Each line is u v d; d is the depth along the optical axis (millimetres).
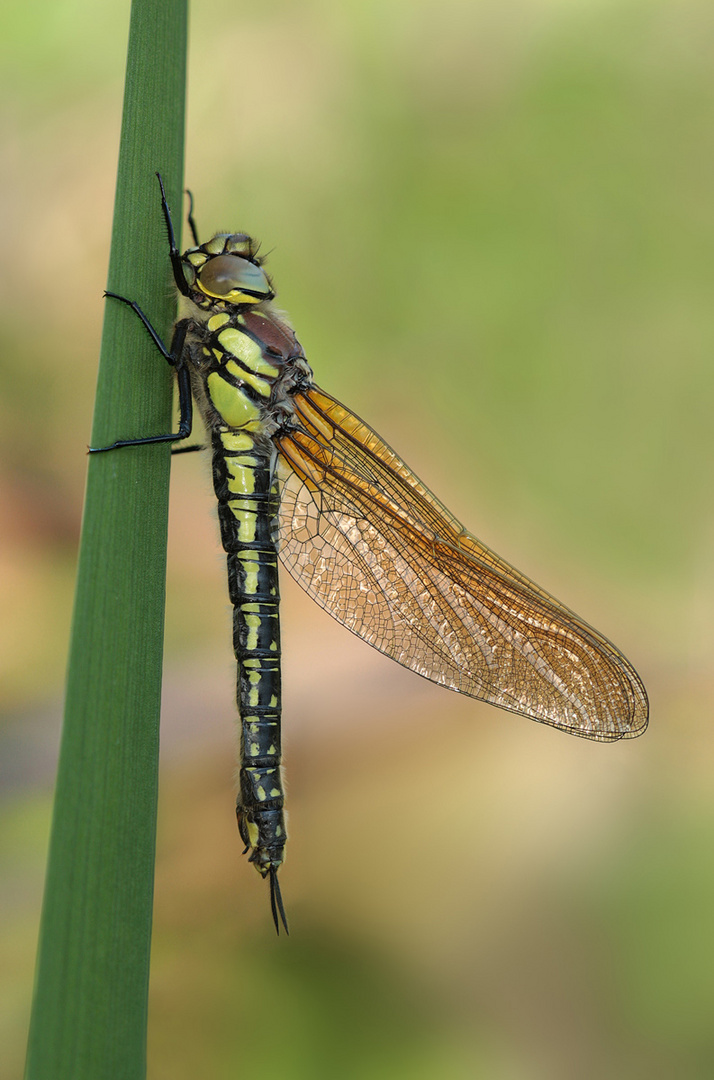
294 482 426
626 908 440
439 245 463
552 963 437
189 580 449
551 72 464
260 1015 433
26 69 454
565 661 426
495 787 446
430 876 441
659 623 459
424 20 463
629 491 463
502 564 427
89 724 399
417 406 463
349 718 447
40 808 430
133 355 408
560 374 464
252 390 422
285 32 462
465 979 436
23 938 426
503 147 464
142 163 409
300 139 461
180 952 434
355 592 427
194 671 446
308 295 461
